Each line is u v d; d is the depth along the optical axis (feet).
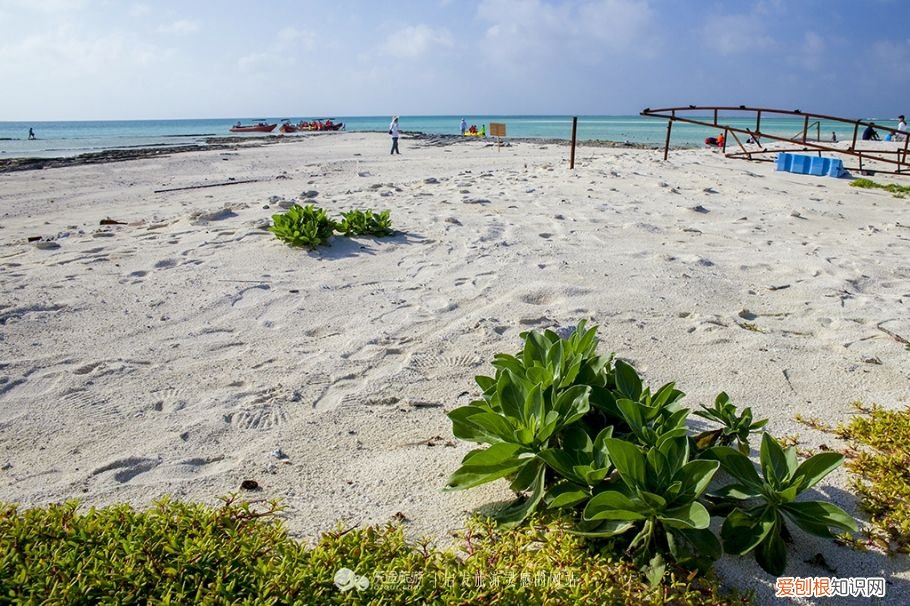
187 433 11.00
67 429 11.12
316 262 21.47
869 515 8.86
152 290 18.51
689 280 19.56
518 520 8.29
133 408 11.89
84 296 17.84
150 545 6.77
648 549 7.62
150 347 14.67
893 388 12.75
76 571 6.38
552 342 11.20
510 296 18.11
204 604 6.08
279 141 116.47
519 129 220.02
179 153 78.28
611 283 19.31
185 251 22.48
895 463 9.71
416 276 20.18
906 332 15.61
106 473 9.77
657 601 6.99
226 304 17.49
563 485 8.34
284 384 12.91
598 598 6.77
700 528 7.15
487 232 25.30
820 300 18.01
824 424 11.35
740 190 36.32
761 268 21.18
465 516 8.80
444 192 34.86
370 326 16.03
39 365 13.58
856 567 7.99
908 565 8.00
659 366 13.73
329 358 14.16
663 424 8.95
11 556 6.45
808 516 7.80
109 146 115.44
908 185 41.81
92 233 25.77
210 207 32.14
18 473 9.77
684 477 7.85
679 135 161.79
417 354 14.32
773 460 8.33
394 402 12.26
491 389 10.26
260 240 23.71
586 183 37.42
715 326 15.80
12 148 113.09
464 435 9.56
